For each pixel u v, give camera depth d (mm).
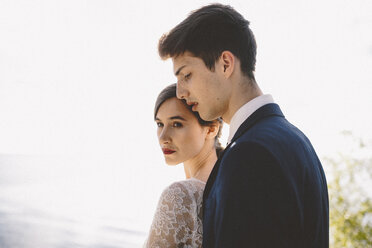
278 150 896
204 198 1010
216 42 1078
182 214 1335
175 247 1321
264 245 811
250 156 866
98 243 10156
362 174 4004
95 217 13156
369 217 3928
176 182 1385
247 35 1114
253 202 828
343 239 4004
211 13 1101
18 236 9820
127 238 11047
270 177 847
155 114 1558
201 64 1090
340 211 4023
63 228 11117
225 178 873
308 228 917
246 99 1089
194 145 1498
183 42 1096
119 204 15891
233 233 824
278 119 1034
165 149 1524
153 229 1361
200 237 1361
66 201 15094
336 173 4082
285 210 838
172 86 1542
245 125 1030
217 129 1547
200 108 1129
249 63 1109
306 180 933
